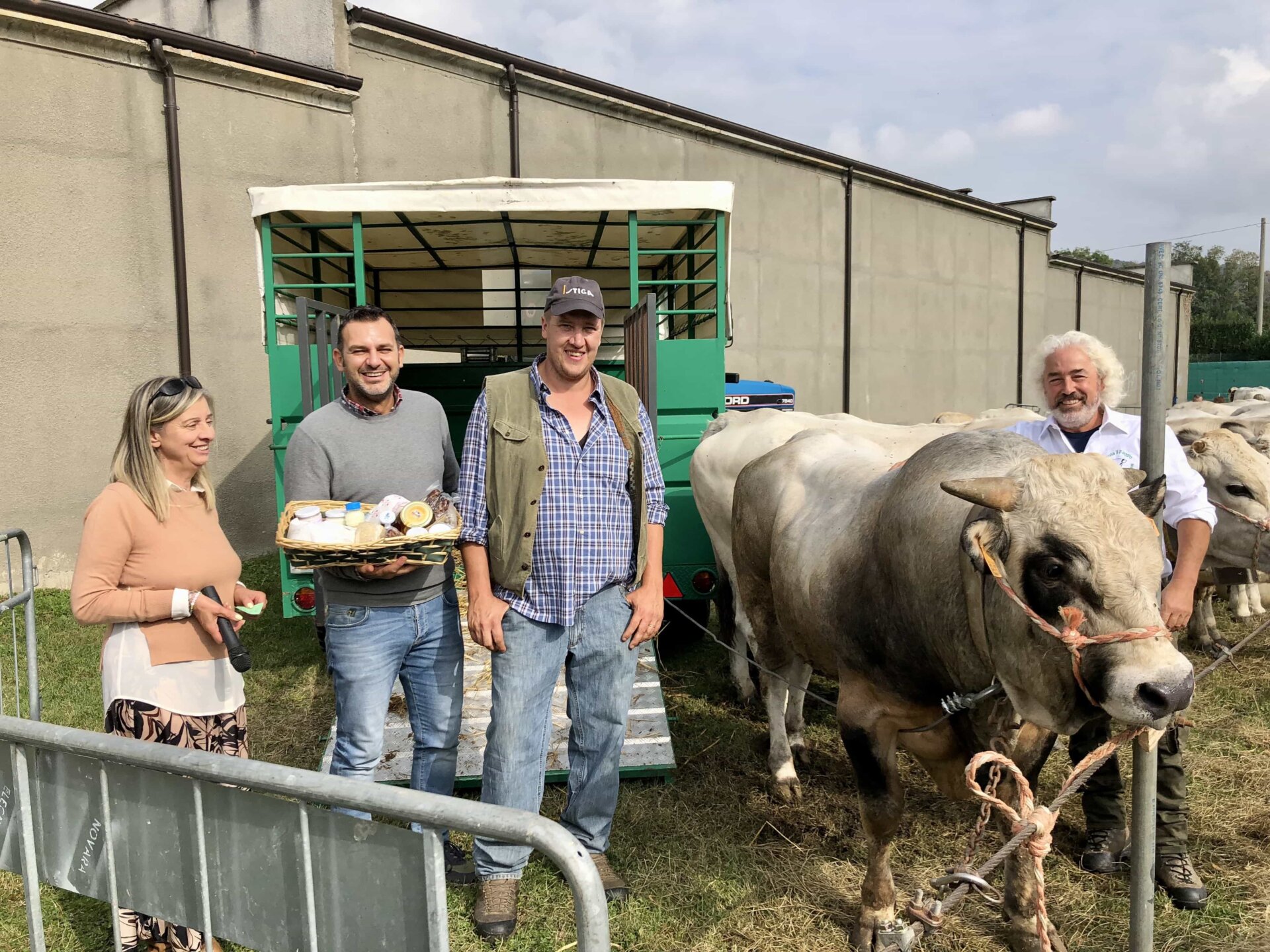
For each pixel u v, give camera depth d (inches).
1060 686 77.5
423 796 52.6
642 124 515.8
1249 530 179.8
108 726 101.3
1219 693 202.4
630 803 153.7
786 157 600.1
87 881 70.9
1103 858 130.0
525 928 117.7
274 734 188.1
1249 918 118.3
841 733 114.3
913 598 97.3
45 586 338.0
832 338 653.3
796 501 137.3
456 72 441.4
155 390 101.3
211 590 101.8
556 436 110.7
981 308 800.9
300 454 111.0
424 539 101.3
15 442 331.3
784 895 126.6
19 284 329.7
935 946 114.0
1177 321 1200.2
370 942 57.4
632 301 215.0
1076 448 116.4
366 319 110.3
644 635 115.3
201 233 373.4
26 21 322.7
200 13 454.3
